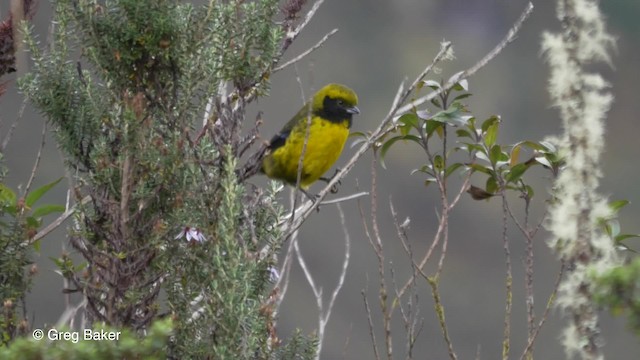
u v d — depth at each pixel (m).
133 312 10.03
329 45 42.75
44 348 6.71
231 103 11.20
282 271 10.61
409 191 36.59
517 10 42.81
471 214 36.94
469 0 43.16
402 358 31.39
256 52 11.13
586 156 7.81
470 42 42.81
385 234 35.84
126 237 10.09
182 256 10.26
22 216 10.44
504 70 42.19
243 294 9.63
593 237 7.77
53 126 10.59
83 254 10.14
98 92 10.34
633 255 10.63
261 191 10.91
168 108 10.63
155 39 10.49
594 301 6.57
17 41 10.48
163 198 10.37
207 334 9.94
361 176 36.03
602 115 8.62
